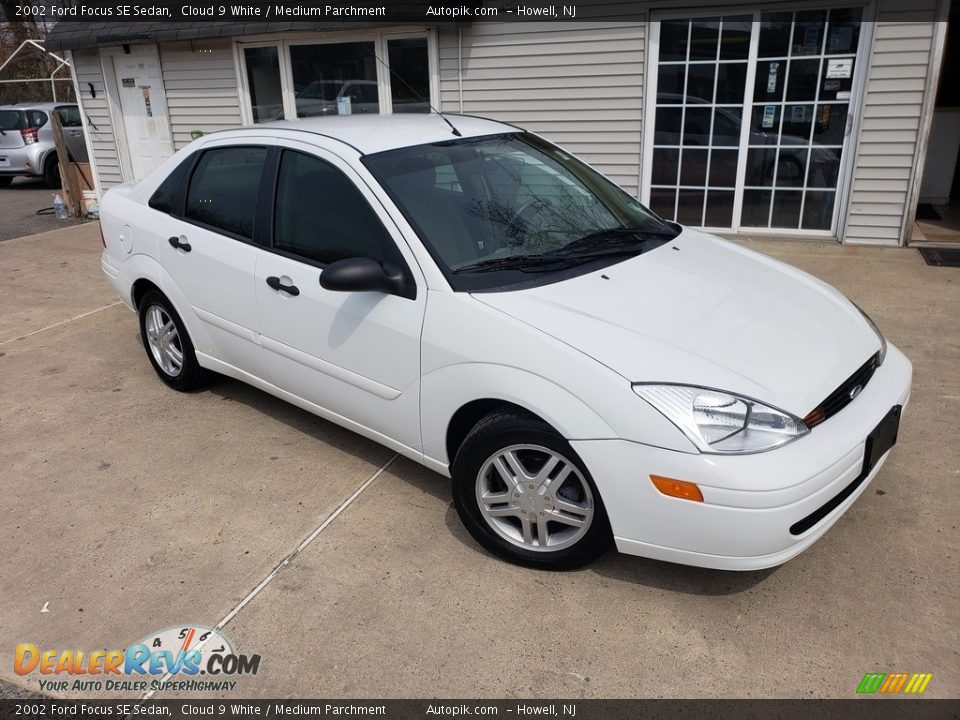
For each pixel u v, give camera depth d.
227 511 3.33
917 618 2.58
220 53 9.65
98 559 3.04
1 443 4.00
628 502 2.47
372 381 3.18
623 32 7.52
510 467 2.81
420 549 3.03
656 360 2.51
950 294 5.80
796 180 7.45
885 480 3.37
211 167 3.94
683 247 3.52
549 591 2.77
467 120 3.95
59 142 10.34
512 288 2.88
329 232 3.29
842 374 2.66
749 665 2.42
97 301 6.45
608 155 8.07
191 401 4.44
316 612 2.71
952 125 8.34
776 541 2.37
